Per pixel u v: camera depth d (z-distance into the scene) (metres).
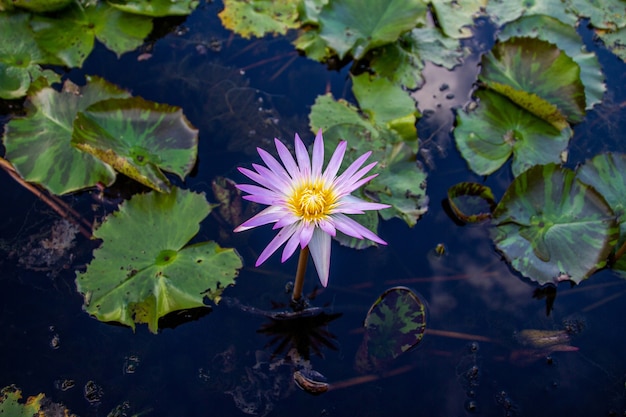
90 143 2.67
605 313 2.70
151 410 2.24
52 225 2.70
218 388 2.32
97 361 2.34
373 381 2.40
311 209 2.00
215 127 3.22
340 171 2.88
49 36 3.30
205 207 2.72
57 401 2.21
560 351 2.57
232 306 2.54
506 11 4.06
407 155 2.99
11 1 3.29
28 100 2.95
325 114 3.20
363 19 3.57
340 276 2.71
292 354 2.43
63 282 2.53
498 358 2.53
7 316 2.41
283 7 3.85
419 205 2.88
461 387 2.43
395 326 2.50
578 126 3.47
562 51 3.35
